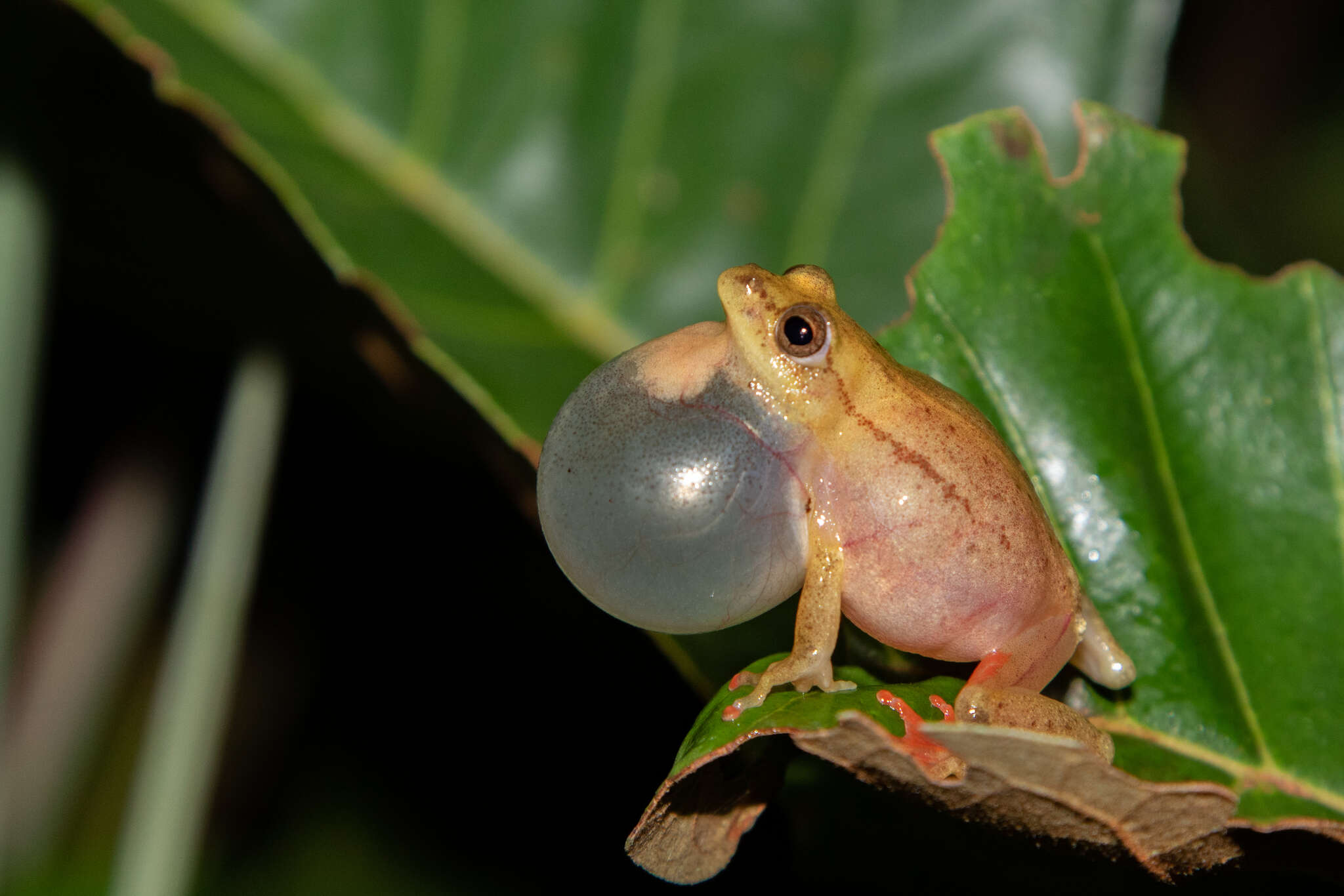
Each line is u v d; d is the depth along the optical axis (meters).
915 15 0.30
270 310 0.29
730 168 0.30
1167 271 0.27
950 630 0.26
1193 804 0.25
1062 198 0.27
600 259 0.29
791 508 0.26
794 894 0.27
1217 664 0.27
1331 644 0.26
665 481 0.26
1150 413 0.27
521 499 0.28
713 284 0.29
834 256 0.30
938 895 0.27
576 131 0.29
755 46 0.30
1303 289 0.27
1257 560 0.27
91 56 0.28
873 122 0.30
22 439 0.28
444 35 0.29
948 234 0.27
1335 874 0.26
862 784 0.27
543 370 0.28
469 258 0.29
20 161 0.28
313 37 0.29
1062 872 0.27
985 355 0.27
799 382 0.26
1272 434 0.27
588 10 0.29
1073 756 0.25
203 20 0.29
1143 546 0.27
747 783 0.26
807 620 0.26
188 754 0.28
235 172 0.28
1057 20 0.30
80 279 0.30
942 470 0.26
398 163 0.29
